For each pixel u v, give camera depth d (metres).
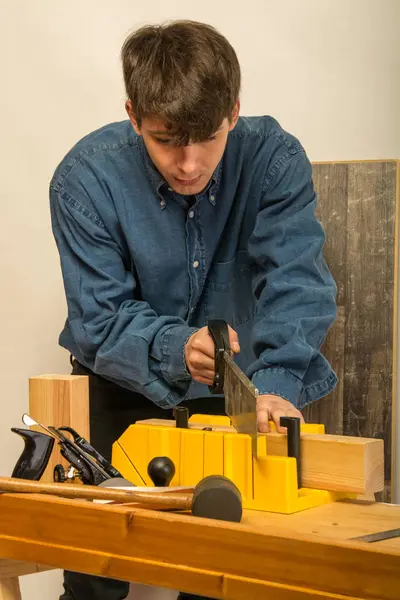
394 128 2.18
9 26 2.33
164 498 1.02
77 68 2.30
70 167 1.68
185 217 1.67
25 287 2.37
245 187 1.67
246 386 1.17
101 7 2.29
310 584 0.83
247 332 1.78
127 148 1.67
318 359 1.52
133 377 1.51
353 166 2.14
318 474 1.20
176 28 1.40
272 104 2.22
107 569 0.96
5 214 2.36
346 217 2.14
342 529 1.04
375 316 2.13
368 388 2.13
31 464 1.14
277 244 1.60
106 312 1.60
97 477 1.19
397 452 2.15
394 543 0.98
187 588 0.90
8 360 2.39
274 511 1.13
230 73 1.36
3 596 1.10
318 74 2.20
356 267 2.14
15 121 2.34
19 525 1.03
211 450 1.21
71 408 1.37
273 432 1.27
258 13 2.21
